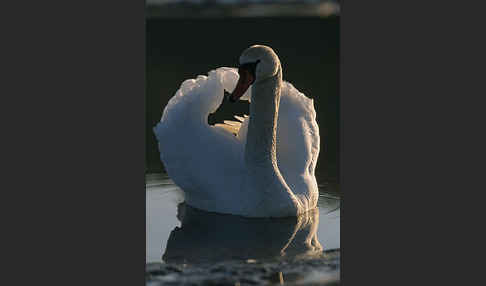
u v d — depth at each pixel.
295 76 19.91
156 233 11.82
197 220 12.45
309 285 9.92
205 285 9.92
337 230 12.02
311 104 13.97
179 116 13.17
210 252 11.16
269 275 10.27
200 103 13.21
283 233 11.92
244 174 12.73
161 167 15.27
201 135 12.99
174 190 14.03
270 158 12.34
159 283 9.97
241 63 12.03
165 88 18.95
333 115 17.61
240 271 10.42
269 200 12.35
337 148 16.19
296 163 13.16
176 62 21.00
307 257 10.95
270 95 12.19
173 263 10.65
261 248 11.32
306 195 12.78
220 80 13.38
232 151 12.97
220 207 12.72
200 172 12.76
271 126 12.27
